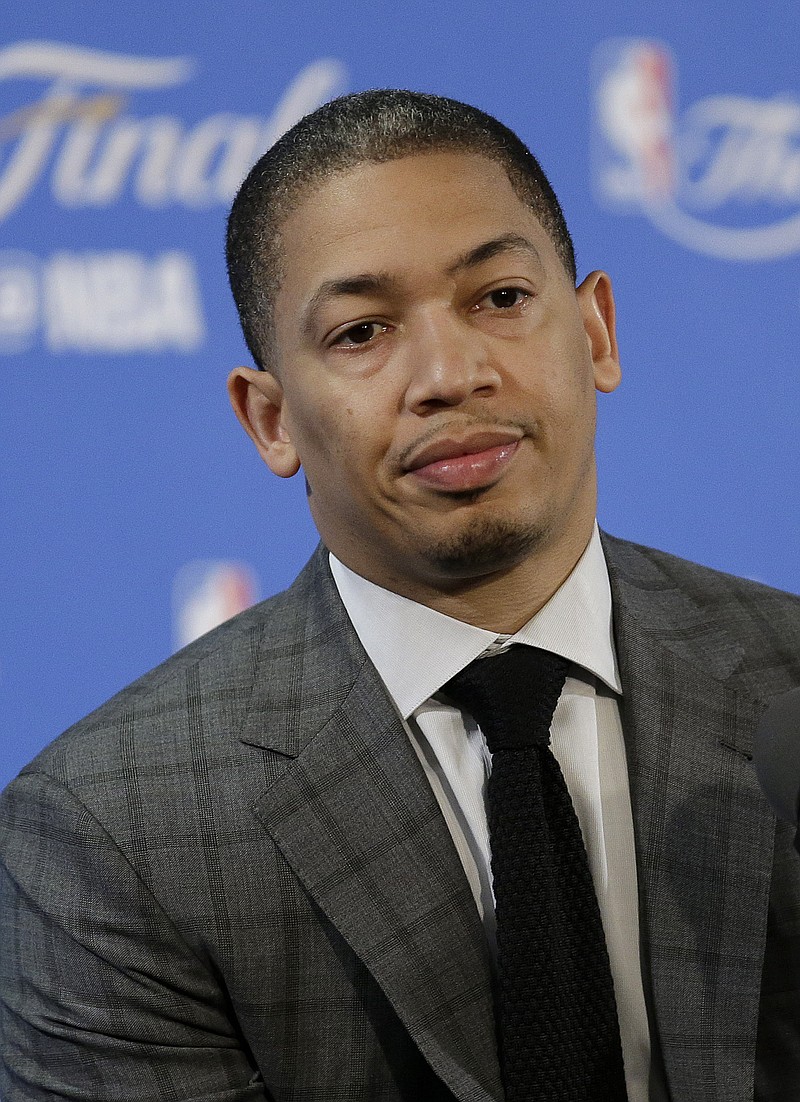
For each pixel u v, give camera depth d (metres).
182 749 3.68
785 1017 3.50
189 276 6.93
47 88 6.81
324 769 3.56
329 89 6.93
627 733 3.58
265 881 3.53
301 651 3.80
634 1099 3.47
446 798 3.57
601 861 3.51
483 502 3.23
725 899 3.46
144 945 3.55
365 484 3.30
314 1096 3.50
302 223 3.31
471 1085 3.31
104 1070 3.58
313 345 3.32
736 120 7.12
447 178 3.27
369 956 3.41
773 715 2.77
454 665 3.51
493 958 3.48
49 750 3.85
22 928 3.71
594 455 3.55
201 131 6.89
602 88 7.02
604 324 3.77
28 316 6.85
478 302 3.28
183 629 6.95
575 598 3.56
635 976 3.47
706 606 3.93
